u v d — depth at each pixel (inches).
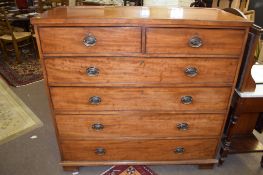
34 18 45.4
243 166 72.1
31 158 74.4
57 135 61.6
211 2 121.9
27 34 144.6
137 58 50.4
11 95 110.1
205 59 51.2
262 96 58.7
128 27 46.8
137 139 63.1
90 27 46.6
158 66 51.7
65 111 57.7
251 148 69.7
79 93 55.1
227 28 47.7
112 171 69.6
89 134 61.6
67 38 47.7
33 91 113.9
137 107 57.6
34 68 137.0
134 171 69.8
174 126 61.3
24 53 157.9
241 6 124.2
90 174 68.6
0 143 80.5
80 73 52.2
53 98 55.7
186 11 55.8
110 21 45.6
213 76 53.7
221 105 58.2
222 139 71.5
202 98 56.9
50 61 50.4
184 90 55.5
